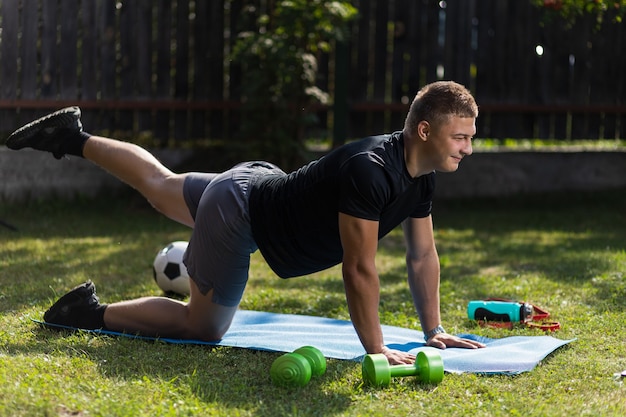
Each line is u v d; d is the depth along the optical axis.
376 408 3.74
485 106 11.42
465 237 8.95
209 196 4.47
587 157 11.77
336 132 10.95
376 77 11.21
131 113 10.77
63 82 10.55
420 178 4.21
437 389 3.99
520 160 11.52
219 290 4.52
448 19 11.27
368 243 3.99
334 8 9.85
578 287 6.41
